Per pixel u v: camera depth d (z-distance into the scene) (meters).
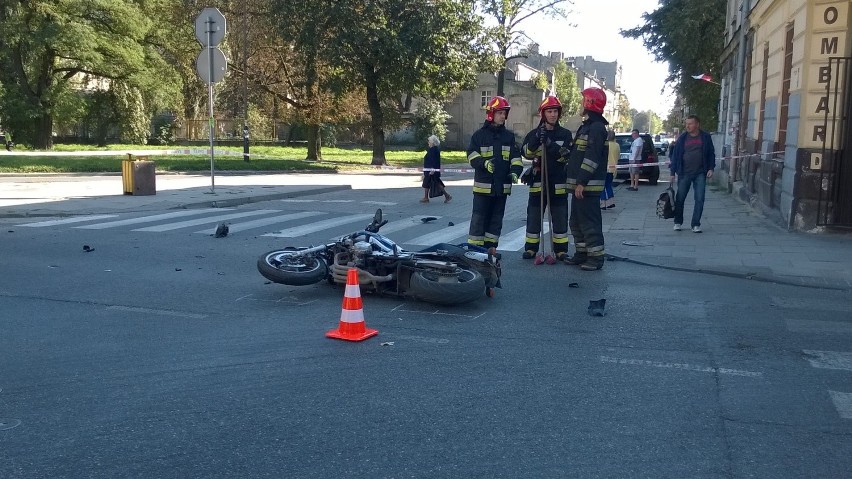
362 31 29.38
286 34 30.66
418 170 33.31
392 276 7.43
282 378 5.18
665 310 7.20
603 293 7.96
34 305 7.28
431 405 4.69
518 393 4.91
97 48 39.50
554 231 9.83
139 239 11.26
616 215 14.92
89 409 4.62
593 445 4.12
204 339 6.14
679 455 4.00
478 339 6.16
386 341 6.09
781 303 7.51
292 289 8.05
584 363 5.54
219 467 3.85
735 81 21.27
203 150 36.50
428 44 30.02
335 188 21.05
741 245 10.73
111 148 43.22
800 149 11.41
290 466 3.86
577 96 74.19
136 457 3.96
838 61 10.86
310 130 37.22
